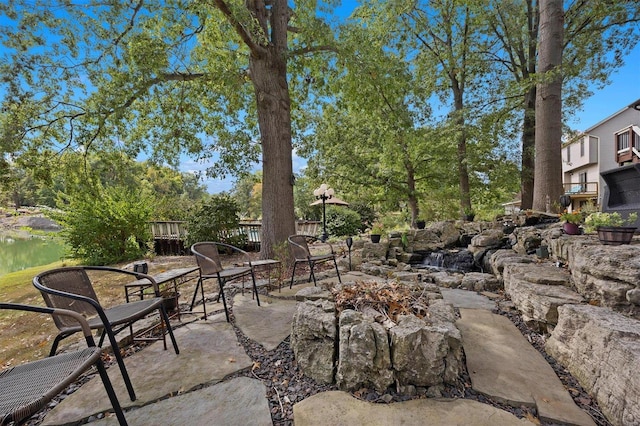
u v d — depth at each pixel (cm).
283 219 548
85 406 164
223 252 822
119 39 510
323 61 666
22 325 332
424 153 1001
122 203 809
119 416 138
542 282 281
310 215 1683
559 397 162
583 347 178
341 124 1069
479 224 669
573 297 238
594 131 1424
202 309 317
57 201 789
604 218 323
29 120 541
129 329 255
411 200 1105
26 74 483
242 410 157
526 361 198
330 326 185
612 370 151
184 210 1129
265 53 532
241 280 452
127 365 204
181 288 418
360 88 636
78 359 131
